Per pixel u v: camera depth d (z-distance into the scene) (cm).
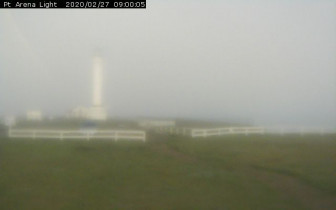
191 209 914
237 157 1731
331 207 954
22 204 926
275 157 1731
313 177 1302
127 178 1239
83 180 1193
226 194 1062
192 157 1720
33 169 1333
